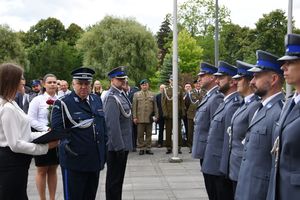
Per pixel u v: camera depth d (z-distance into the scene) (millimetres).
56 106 5223
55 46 64562
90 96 5496
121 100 6543
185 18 52531
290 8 12188
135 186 8430
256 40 49219
